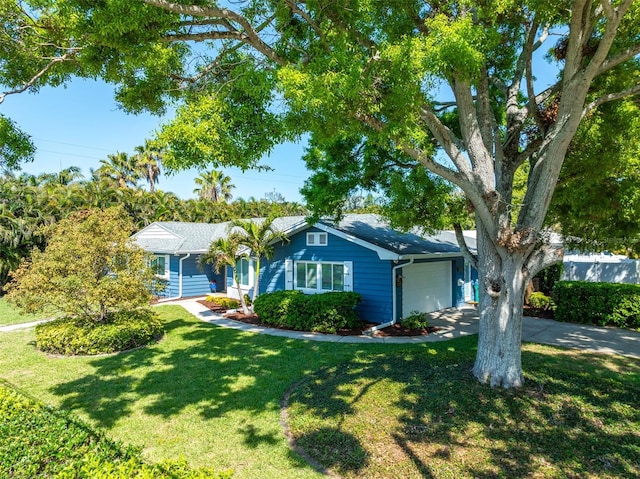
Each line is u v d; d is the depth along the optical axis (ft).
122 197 93.04
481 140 20.56
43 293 31.99
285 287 49.42
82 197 85.20
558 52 22.06
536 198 19.84
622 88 21.47
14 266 67.51
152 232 72.38
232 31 18.54
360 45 18.20
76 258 34.14
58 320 34.73
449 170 19.94
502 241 19.90
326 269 45.39
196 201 125.08
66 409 20.06
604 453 14.82
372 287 41.14
